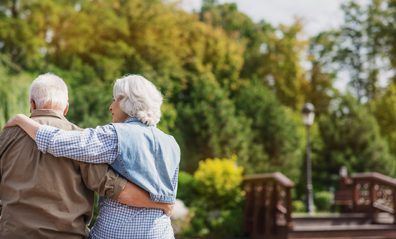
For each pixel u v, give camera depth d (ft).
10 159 8.41
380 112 88.94
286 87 97.40
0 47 65.00
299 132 68.69
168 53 73.36
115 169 8.59
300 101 97.19
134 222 8.54
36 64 64.49
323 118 69.41
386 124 88.33
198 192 40.60
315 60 102.27
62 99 8.96
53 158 8.31
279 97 96.78
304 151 68.80
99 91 45.75
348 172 65.57
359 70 106.63
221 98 60.23
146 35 73.15
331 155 66.64
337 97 97.55
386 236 36.94
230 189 39.88
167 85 69.82
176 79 74.13
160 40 74.79
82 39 69.62
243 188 40.55
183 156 56.39
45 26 70.08
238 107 66.85
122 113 9.20
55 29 70.13
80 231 8.38
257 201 37.86
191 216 38.70
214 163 40.93
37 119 8.64
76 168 8.45
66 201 8.29
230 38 93.09
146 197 8.59
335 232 35.68
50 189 8.20
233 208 40.24
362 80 106.42
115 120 9.25
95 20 71.31
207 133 57.41
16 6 69.72
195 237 37.52
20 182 8.29
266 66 98.07
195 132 57.57
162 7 77.05
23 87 32.01
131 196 8.49
